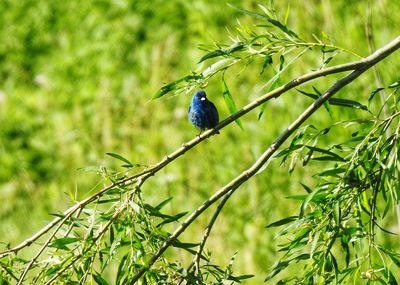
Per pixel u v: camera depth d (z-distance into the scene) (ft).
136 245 21.21
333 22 46.32
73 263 21.18
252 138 46.60
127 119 50.65
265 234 42.06
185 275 21.77
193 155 46.98
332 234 21.91
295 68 46.91
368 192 36.63
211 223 22.45
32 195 51.16
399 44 22.31
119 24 57.67
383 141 22.49
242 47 22.43
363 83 44.09
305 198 22.66
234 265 40.83
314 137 22.76
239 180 22.38
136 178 21.97
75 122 53.26
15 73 60.49
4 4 65.05
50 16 62.59
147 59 54.39
